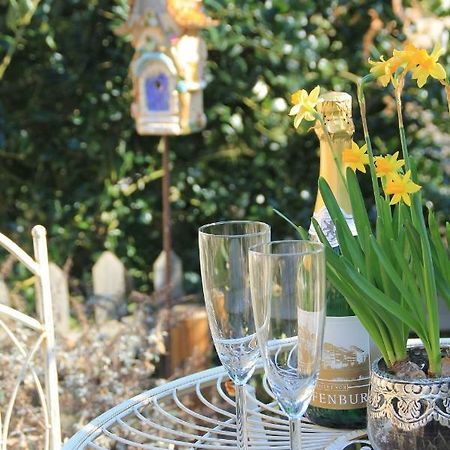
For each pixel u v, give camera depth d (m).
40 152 3.66
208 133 3.61
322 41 3.39
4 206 3.72
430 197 3.36
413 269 1.10
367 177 3.38
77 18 3.54
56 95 3.61
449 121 3.39
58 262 3.67
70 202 3.70
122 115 3.59
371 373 1.12
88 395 2.31
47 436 1.64
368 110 3.43
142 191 3.71
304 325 0.96
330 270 1.08
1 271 3.07
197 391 1.46
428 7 3.37
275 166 3.57
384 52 3.37
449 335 2.87
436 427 1.05
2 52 3.56
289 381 0.98
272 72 3.45
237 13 3.38
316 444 1.22
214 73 3.47
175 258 3.21
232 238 1.06
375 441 1.10
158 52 2.68
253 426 1.34
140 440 2.19
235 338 1.08
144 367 2.49
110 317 3.08
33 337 2.51
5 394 2.28
